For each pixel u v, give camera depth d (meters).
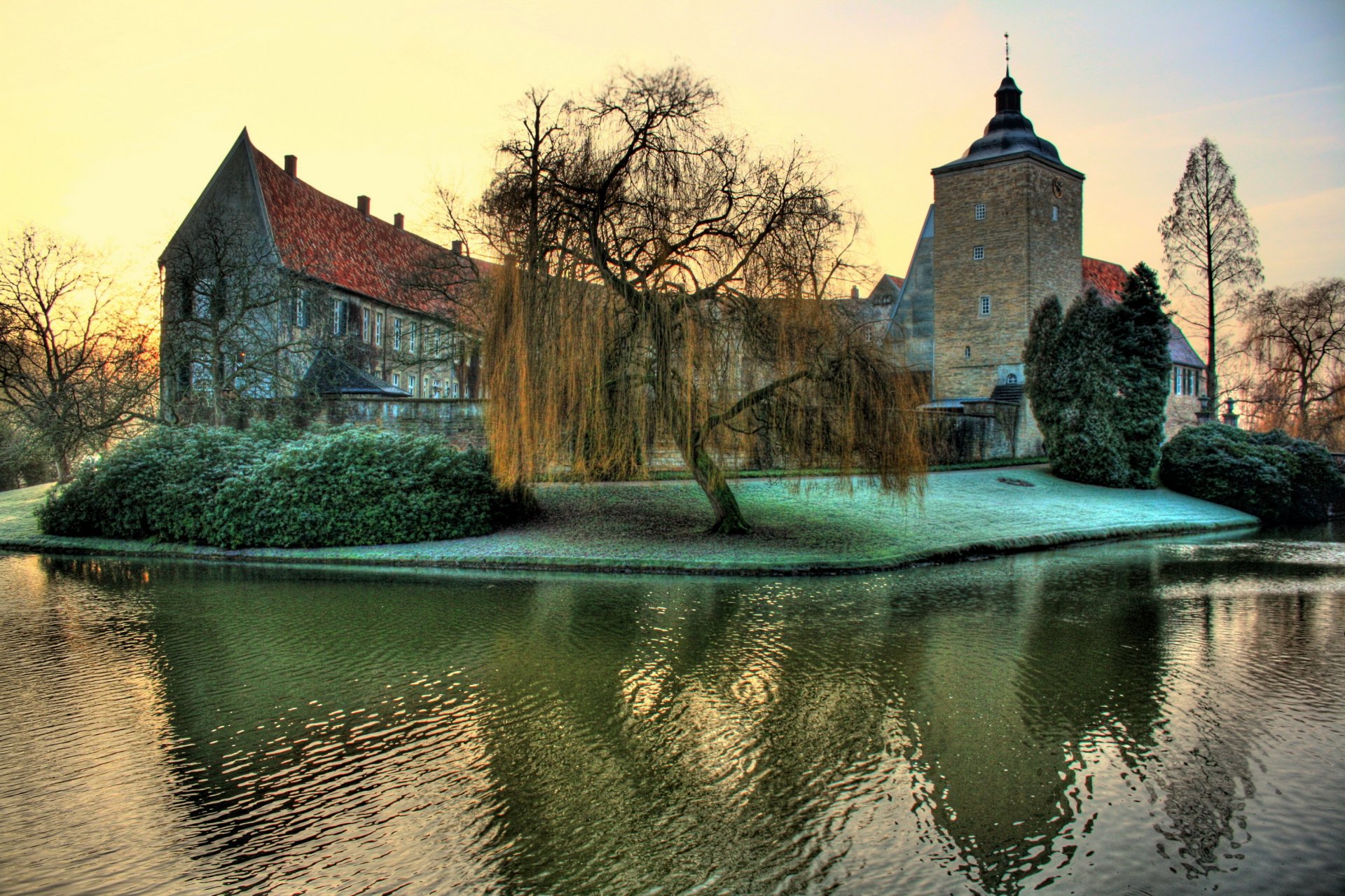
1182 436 33.50
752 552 17.14
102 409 28.44
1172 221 42.38
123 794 6.67
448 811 6.38
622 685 9.20
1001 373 41.97
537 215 16.38
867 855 5.77
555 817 6.30
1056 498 27.00
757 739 7.73
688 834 6.05
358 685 9.22
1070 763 7.25
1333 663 10.23
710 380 16.19
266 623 11.94
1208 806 6.47
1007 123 42.88
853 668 9.85
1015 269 41.50
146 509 19.77
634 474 17.66
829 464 17.12
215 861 5.68
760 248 16.30
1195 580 16.08
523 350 16.12
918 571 16.59
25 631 11.57
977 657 10.34
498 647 10.66
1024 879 5.48
